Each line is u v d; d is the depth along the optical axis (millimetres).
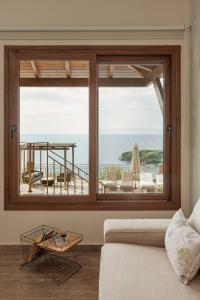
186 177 2789
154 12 2746
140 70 2926
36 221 2789
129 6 2738
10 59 2762
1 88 2762
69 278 2277
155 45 2750
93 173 2828
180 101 2785
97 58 2826
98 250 2793
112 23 2740
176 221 1906
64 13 2730
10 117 2787
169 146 2863
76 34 2736
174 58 2770
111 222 2186
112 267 1666
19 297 2021
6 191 2783
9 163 2801
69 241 2434
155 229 2051
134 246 1979
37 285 2176
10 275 2324
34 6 2727
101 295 1406
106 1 2738
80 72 2895
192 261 1524
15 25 2727
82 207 2783
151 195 2881
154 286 1467
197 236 1620
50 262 2553
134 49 2752
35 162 2990
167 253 1785
